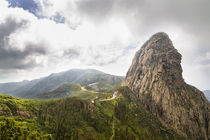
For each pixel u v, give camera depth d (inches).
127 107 6309.1
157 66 7504.9
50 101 5890.8
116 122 5172.2
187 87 7342.5
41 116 4571.9
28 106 4832.7
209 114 6574.8
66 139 3946.9
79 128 4434.1
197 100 6737.2
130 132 4940.9
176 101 6333.7
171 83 6811.0
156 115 6432.1
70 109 5177.2
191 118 5999.0
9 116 3919.8
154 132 5433.1
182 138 5492.1
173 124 5920.3
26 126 3727.9
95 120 4928.6
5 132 3203.7
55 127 4298.7
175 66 7342.5
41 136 3673.7
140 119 5831.7
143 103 7135.8
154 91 6983.3
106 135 4498.0
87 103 5723.4
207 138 5880.9
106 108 5866.1
